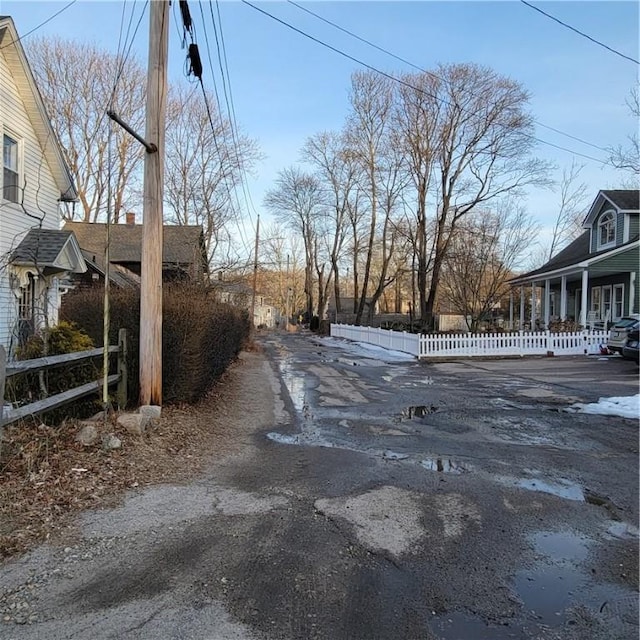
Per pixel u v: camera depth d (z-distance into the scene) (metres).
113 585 3.11
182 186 30.34
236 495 4.75
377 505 4.57
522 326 27.83
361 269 62.41
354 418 8.58
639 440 7.05
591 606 3.05
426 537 3.93
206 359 8.77
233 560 3.47
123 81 31.31
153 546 3.63
